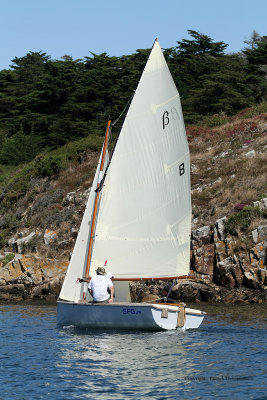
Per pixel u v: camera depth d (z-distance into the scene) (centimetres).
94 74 14100
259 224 6147
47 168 10012
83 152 10356
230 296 5628
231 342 3070
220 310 4841
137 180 3797
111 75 14088
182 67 13762
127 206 3772
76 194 8862
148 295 5731
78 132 13000
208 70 14000
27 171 10606
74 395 2088
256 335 3316
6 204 9925
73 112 13525
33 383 2252
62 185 9481
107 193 3750
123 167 3781
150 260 3784
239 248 5978
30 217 8981
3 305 5709
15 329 3719
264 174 7562
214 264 6125
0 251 8494
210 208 7075
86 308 3516
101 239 3731
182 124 3922
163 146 3859
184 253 3828
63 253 7350
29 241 7919
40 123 14225
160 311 3347
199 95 12631
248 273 5734
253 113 10800
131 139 3800
